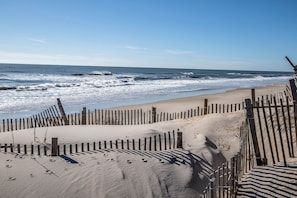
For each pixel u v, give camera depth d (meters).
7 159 10.05
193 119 16.41
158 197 8.63
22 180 8.67
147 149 11.91
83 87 48.03
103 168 9.54
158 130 14.21
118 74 107.88
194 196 9.09
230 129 14.03
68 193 8.29
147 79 77.12
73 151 11.41
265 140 11.08
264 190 7.66
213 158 11.34
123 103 29.84
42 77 77.12
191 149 11.67
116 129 14.49
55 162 9.93
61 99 32.06
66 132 13.73
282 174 8.27
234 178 7.89
